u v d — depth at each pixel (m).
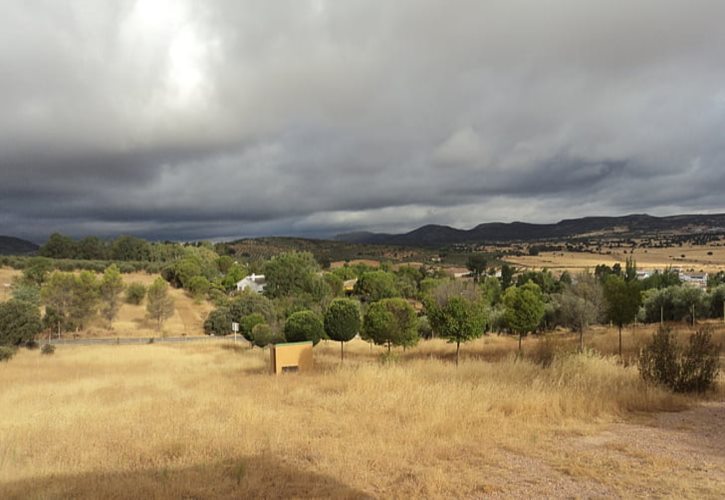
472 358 19.70
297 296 58.97
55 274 49.50
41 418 10.01
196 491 5.63
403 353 24.59
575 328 27.91
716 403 10.16
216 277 89.69
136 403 11.48
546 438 7.56
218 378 16.23
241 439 7.84
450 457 6.69
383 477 5.99
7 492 5.66
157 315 52.09
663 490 5.32
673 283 58.00
